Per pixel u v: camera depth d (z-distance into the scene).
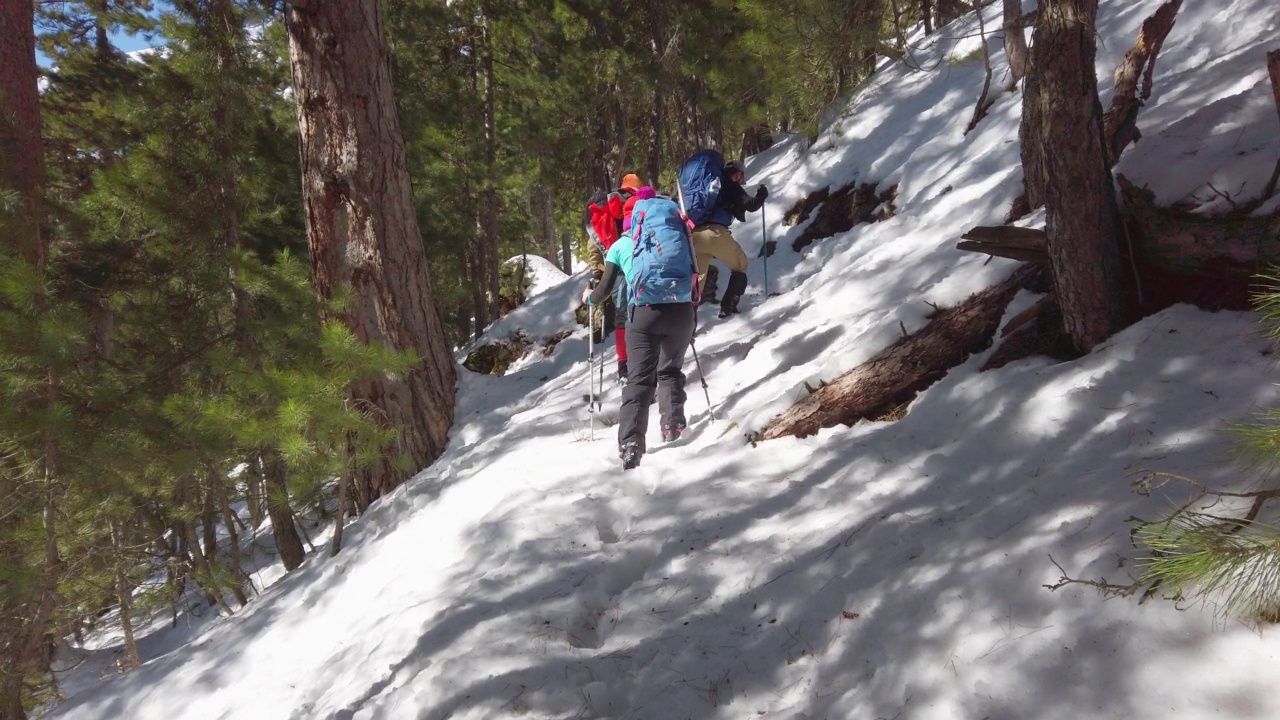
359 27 6.51
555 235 32.34
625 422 4.50
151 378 7.87
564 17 13.53
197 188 8.13
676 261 4.57
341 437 5.50
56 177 13.05
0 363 5.78
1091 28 3.28
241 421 5.58
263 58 11.27
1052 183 3.43
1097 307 3.48
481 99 15.44
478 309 15.01
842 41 6.96
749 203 6.54
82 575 7.23
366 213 6.62
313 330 7.16
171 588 8.57
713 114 13.82
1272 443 1.85
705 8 12.26
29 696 6.58
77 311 6.25
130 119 8.63
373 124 6.61
